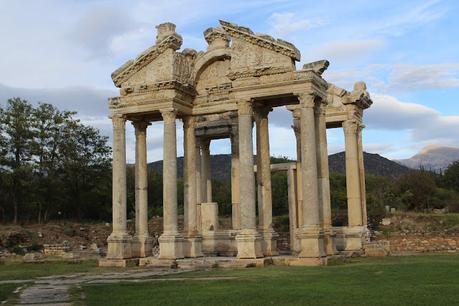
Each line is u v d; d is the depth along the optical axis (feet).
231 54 130.72
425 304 54.49
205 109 144.87
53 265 146.41
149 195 372.38
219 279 89.56
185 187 144.36
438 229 185.16
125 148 142.31
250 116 128.36
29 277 110.52
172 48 138.21
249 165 126.52
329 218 128.67
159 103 137.59
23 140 254.06
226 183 388.78
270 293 67.56
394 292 64.39
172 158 135.44
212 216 154.51
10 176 242.58
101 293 74.33
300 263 117.19
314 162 121.19
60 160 268.21
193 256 139.23
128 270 121.49
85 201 283.59
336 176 344.08
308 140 121.60
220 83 144.56
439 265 100.83
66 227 231.71
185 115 145.89
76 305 63.05
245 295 66.44
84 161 274.77
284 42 124.57
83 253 171.63
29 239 206.39
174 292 72.84
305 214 120.26
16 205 250.16
